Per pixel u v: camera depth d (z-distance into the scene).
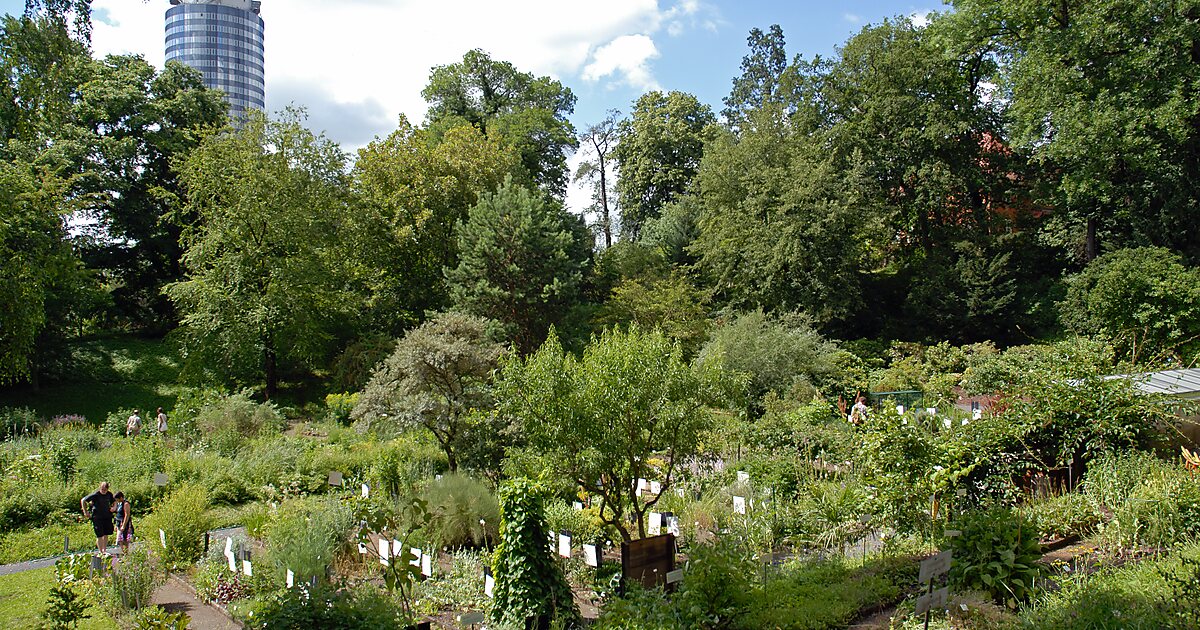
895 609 8.49
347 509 12.56
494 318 31.78
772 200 36.28
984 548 8.57
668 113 55.38
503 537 9.10
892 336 37.12
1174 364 17.12
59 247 25.97
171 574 11.89
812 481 13.55
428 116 47.38
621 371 11.29
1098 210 33.31
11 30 25.70
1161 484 9.89
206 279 31.81
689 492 13.70
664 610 8.25
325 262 33.78
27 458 17.69
